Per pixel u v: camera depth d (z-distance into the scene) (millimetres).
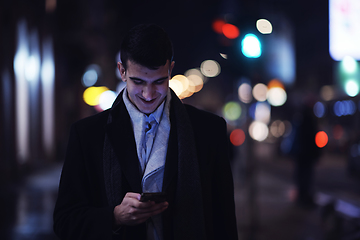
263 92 28703
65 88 18578
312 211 6996
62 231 1567
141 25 1550
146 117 1673
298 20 31094
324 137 7461
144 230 1653
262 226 5977
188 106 1835
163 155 1646
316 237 5348
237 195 8875
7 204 7473
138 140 1646
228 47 5703
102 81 24000
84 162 1675
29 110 13641
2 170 9688
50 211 6891
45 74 15617
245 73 5797
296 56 30578
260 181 11039
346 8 13016
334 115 19203
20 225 5871
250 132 5988
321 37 27469
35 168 13117
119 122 1669
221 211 1743
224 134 1802
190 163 1646
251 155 5969
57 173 12516
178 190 1624
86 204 1634
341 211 6586
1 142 9789
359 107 16281
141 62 1494
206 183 1690
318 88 26688
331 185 10133
